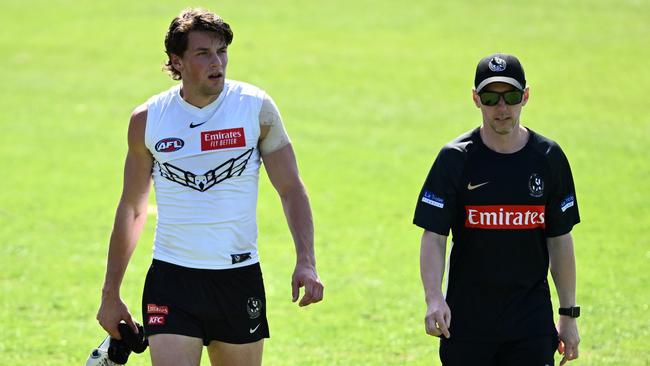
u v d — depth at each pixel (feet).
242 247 63.67
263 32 340.59
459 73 291.38
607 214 163.32
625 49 311.47
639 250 141.08
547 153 61.72
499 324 62.03
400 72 293.64
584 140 221.05
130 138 63.98
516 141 61.93
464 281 62.64
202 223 62.59
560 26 341.62
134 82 289.53
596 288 121.70
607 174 192.34
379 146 222.28
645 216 161.89
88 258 142.61
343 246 148.56
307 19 359.25
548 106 252.83
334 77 288.92
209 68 61.26
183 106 63.10
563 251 63.05
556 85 273.33
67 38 340.18
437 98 266.98
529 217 61.36
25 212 172.14
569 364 92.22
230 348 64.23
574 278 63.77
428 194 62.39
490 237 61.57
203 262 62.64
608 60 299.17
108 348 66.59
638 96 262.47
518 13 360.89
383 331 106.83
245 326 63.98
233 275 63.16
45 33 347.15
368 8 373.61
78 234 157.58
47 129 241.96
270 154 64.80
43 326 109.29
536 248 62.18
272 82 282.97
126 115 256.11
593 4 371.15
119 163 212.43
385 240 152.35
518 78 60.13
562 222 62.54
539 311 62.28
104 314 66.23
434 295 60.90
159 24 357.61
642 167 197.77
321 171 201.16
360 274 132.87
